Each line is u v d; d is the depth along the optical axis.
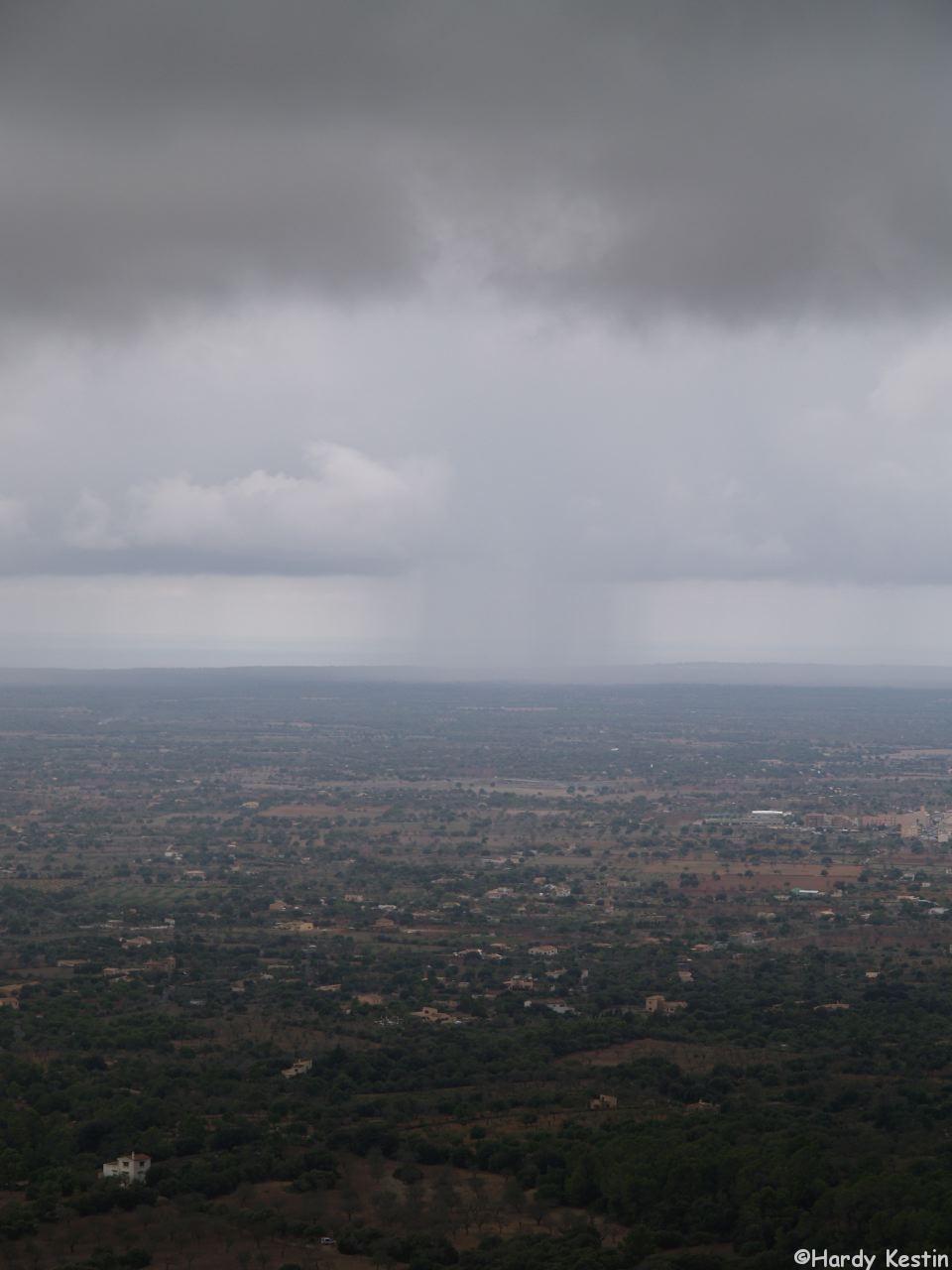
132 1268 151.50
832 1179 161.75
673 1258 147.88
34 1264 152.88
